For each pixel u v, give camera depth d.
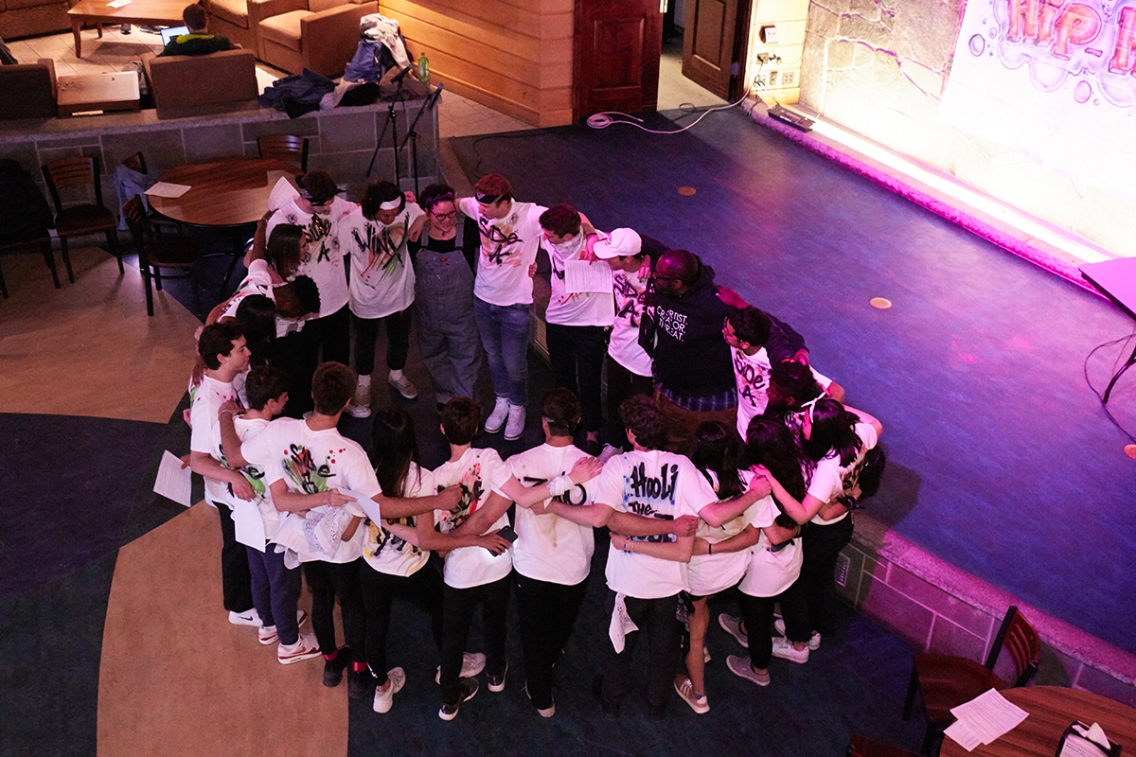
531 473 3.92
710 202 8.21
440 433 6.24
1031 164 7.64
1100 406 5.94
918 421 5.80
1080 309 6.90
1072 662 4.31
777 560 4.28
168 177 7.52
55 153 7.84
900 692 4.67
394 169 8.78
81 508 5.63
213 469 4.19
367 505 3.88
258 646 4.88
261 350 4.68
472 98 10.00
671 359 4.86
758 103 9.81
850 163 8.81
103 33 10.89
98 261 7.90
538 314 6.82
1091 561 4.84
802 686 4.69
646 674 4.75
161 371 6.72
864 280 7.20
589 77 9.43
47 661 4.77
